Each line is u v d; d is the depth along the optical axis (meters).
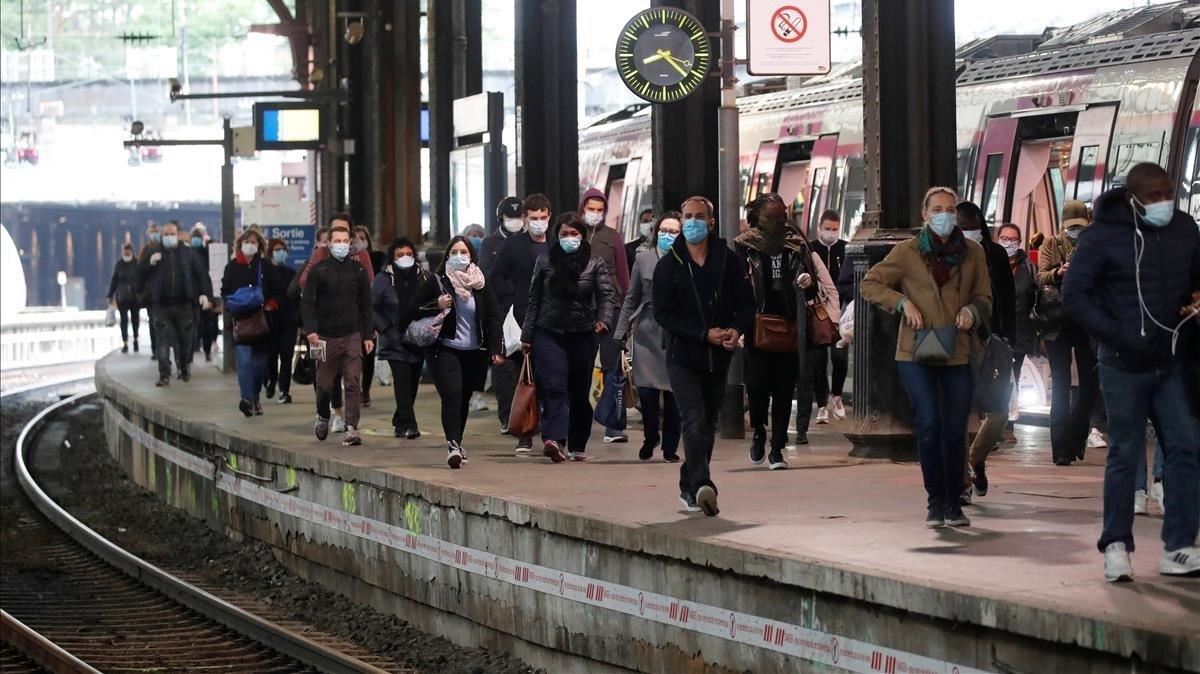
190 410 46.72
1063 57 43.19
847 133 50.81
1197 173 37.91
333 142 67.31
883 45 30.28
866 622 18.14
